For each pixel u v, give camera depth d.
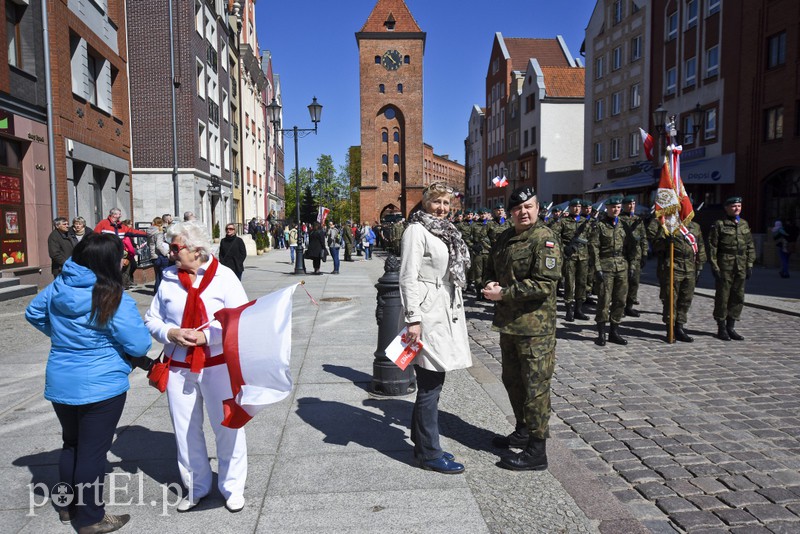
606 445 4.23
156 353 7.10
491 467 3.82
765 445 4.20
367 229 28.75
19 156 13.27
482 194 66.06
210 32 30.78
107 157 17.78
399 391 5.40
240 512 3.21
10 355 7.03
